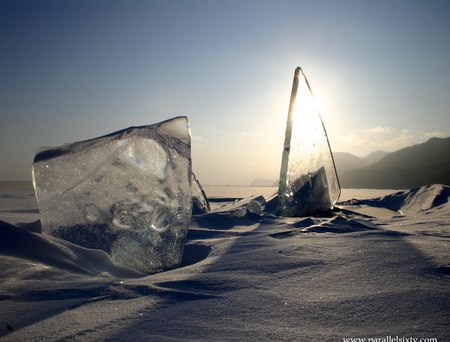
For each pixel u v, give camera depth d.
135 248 2.16
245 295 1.28
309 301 1.20
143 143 2.32
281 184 4.18
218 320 1.06
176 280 1.46
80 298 1.28
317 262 1.72
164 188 2.32
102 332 0.99
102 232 2.15
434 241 2.15
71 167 2.18
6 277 1.41
